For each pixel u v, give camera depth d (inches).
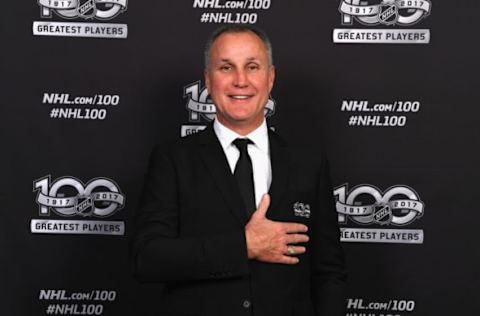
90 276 98.3
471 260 96.7
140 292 98.3
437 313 97.1
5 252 97.6
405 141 96.8
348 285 97.8
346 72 96.8
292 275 68.9
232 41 69.7
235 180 69.4
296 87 97.1
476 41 95.7
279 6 96.6
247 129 72.7
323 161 74.9
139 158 97.9
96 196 98.0
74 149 97.7
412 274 97.3
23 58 97.0
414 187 97.0
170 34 97.1
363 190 97.3
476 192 96.3
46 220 97.8
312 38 96.8
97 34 97.1
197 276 64.8
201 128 97.7
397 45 96.3
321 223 73.7
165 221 68.3
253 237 65.1
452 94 96.1
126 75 97.3
